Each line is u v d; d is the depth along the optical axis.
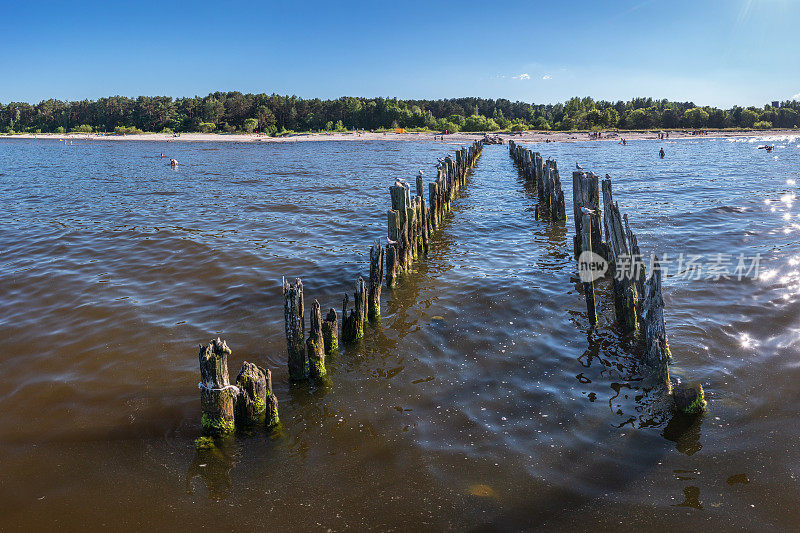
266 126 136.00
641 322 9.34
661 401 7.62
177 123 142.25
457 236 18.17
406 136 111.56
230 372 8.66
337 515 5.66
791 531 5.23
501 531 5.37
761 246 15.23
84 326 10.45
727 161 45.00
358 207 23.94
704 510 5.54
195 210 23.25
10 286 12.70
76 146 92.38
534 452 6.61
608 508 5.61
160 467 6.45
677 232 17.48
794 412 7.14
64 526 5.52
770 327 9.73
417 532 5.39
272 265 14.53
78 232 18.45
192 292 12.39
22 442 6.91
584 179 13.69
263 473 6.33
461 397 7.96
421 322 10.73
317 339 8.30
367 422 7.36
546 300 11.73
